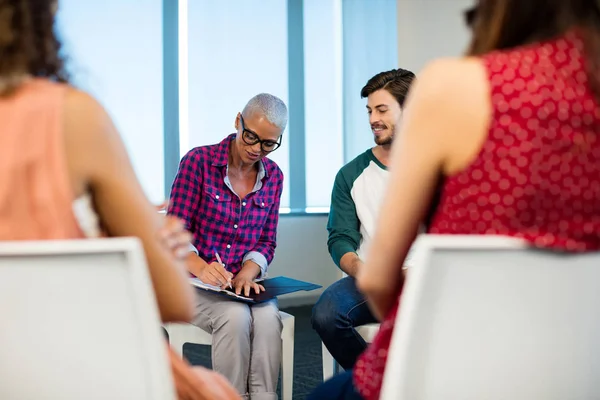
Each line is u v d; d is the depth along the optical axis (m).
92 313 0.79
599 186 0.89
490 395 0.85
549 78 0.87
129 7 4.20
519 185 0.86
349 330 2.25
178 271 0.98
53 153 0.85
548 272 0.82
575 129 0.87
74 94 0.88
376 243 0.96
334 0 5.13
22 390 0.82
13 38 0.89
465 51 1.01
